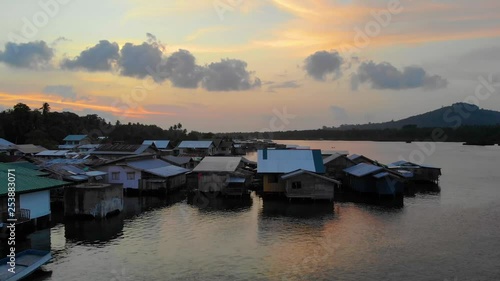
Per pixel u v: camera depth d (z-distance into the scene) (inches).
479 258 1045.8
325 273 941.2
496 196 2017.7
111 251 1096.2
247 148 6633.9
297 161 2059.5
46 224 1314.0
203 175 2007.9
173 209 1669.5
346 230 1318.9
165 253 1080.8
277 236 1247.5
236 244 1164.5
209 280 898.7
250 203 1797.5
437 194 2081.7
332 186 1825.8
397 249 1118.4
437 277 919.0
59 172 1713.8
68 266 978.1
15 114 4512.8
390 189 1946.4
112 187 1541.6
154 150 3540.8
